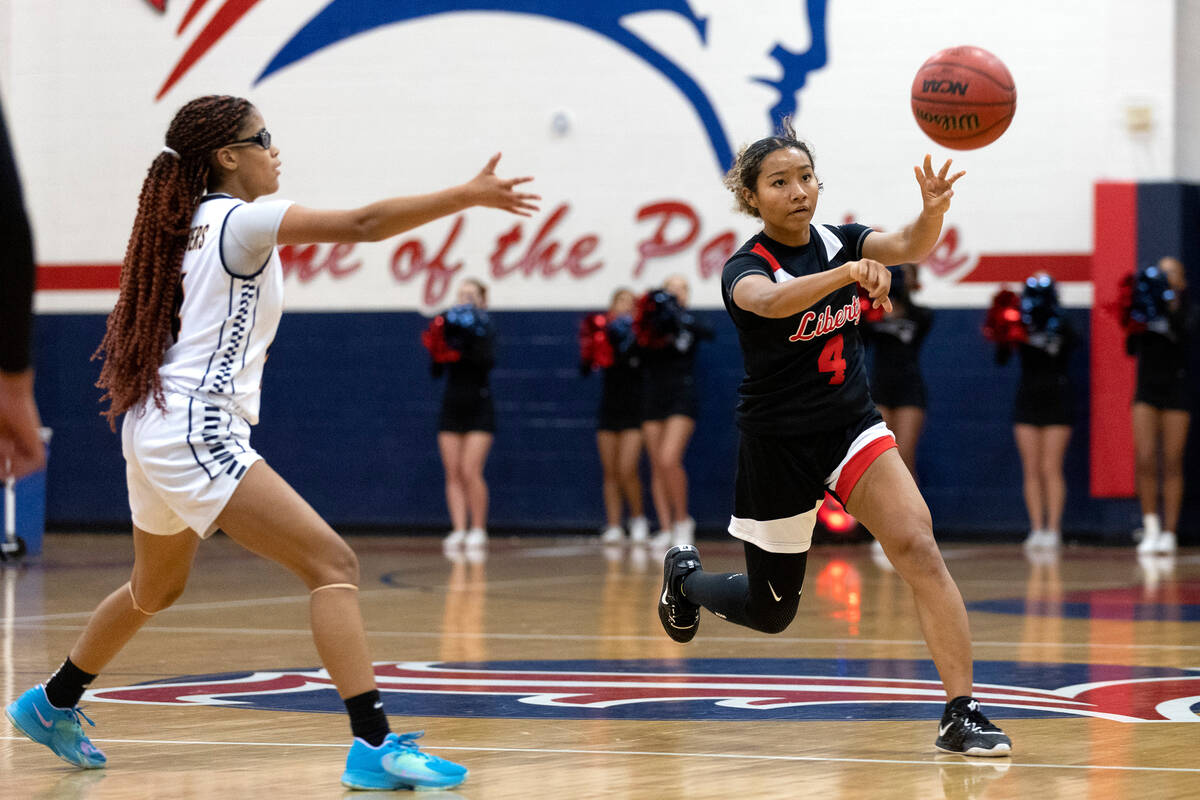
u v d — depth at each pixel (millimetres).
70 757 5785
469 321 21016
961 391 22266
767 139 6516
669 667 9039
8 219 2658
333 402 24672
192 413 5453
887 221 22531
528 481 23906
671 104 23328
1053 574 16500
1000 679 8414
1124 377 21453
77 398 25375
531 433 23891
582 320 23625
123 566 17672
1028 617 12000
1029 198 22016
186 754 6137
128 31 25156
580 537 23672
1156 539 20375
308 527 5426
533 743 6387
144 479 5570
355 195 24578
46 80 25453
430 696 7836
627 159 23516
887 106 22500
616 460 22656
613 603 13211
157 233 5582
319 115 24688
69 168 25391
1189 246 21516
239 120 5766
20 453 3107
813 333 6254
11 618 11789
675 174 23344
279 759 6020
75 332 25391
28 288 2688
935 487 22406
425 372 24281
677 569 7656
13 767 5879
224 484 5418
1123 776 5547
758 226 22922
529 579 15906
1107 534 21594
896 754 6082
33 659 9242
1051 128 21906
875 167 22562
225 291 5555
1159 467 21031
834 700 7676
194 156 5695
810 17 22766
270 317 5691
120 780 5578
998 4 22047
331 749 6250
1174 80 21594
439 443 22109
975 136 6891
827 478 6410
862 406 6383
